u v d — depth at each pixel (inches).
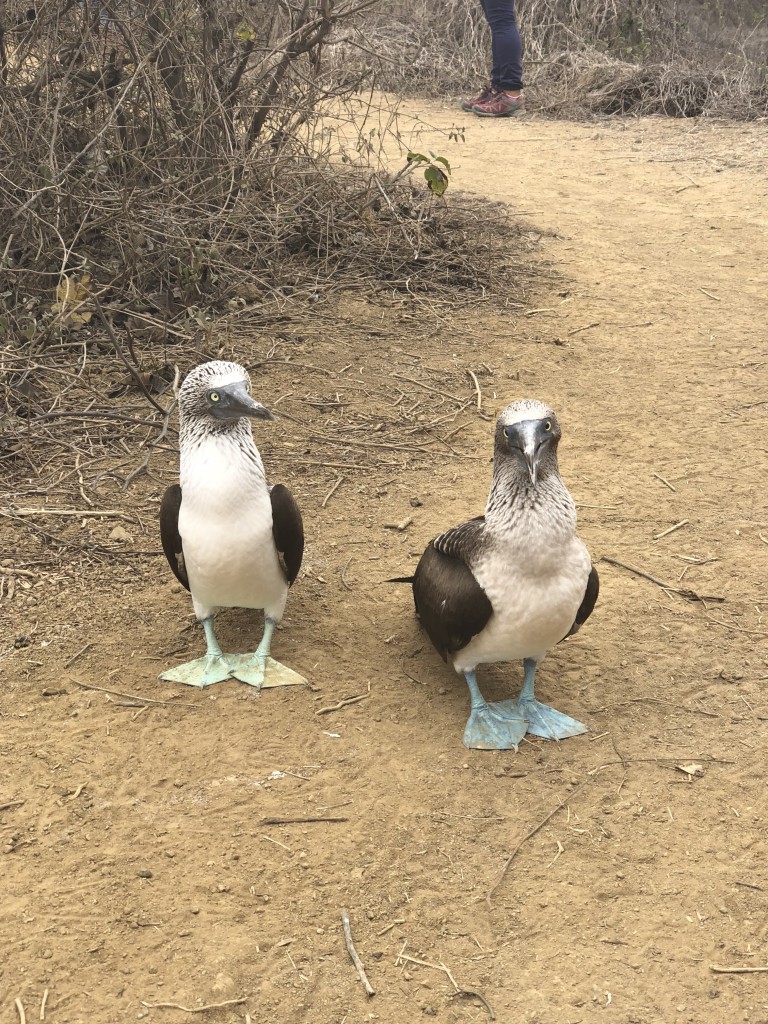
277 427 107.4
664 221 175.8
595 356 126.2
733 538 91.8
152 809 64.9
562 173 204.8
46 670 75.2
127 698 73.1
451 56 281.7
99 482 96.3
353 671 76.5
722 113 252.7
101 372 114.6
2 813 64.3
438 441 106.6
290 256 148.5
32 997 54.6
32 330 108.3
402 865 61.8
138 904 59.1
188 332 123.3
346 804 65.6
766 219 175.9
